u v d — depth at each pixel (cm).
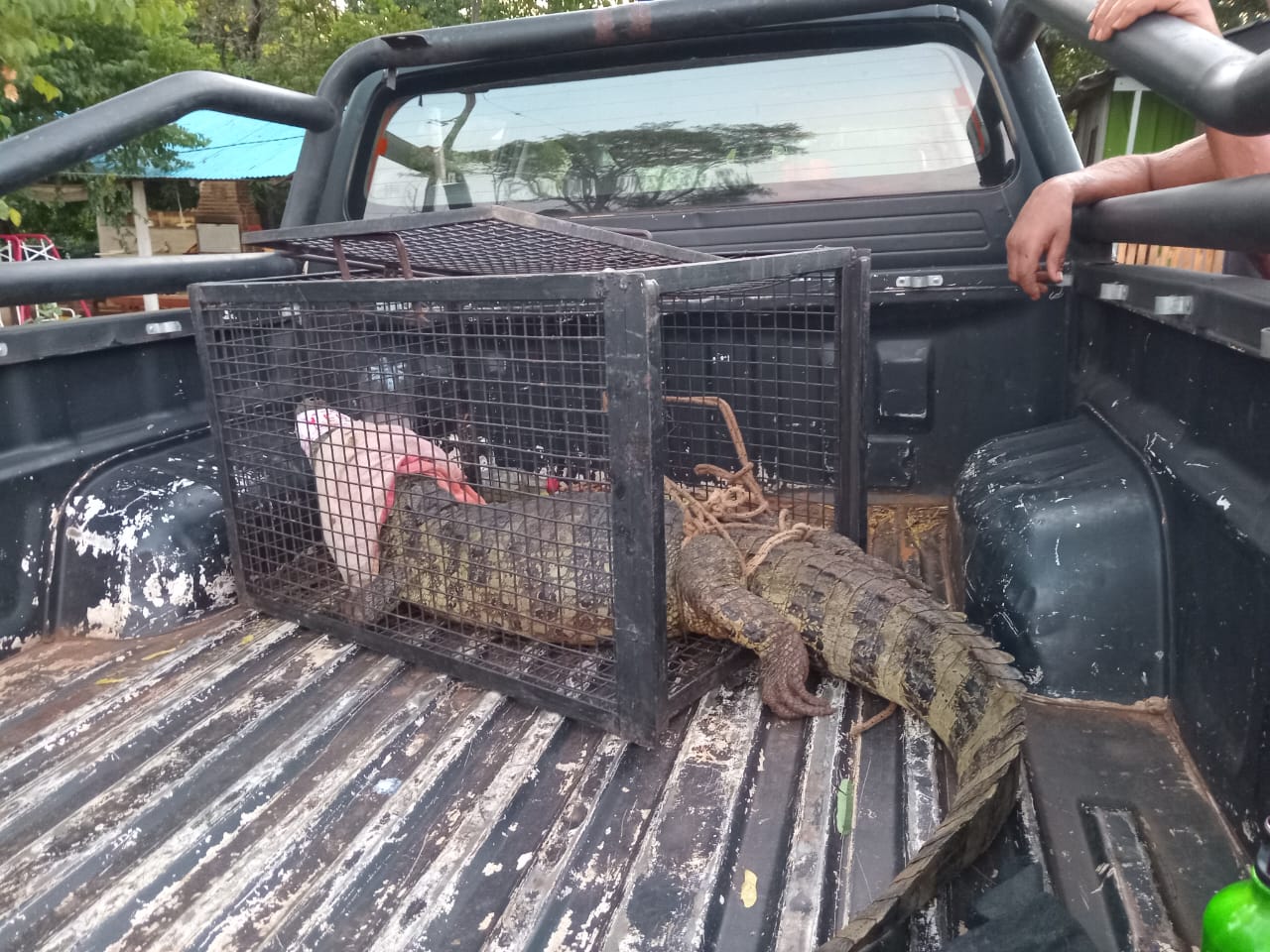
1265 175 160
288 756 205
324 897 162
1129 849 151
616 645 205
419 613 294
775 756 204
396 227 207
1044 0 229
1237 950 100
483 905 157
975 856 148
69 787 196
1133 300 219
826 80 317
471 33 321
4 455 253
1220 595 159
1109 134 1540
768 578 262
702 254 254
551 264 291
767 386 328
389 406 297
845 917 149
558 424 302
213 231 2247
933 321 314
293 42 2527
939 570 286
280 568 283
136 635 270
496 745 210
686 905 153
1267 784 138
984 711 186
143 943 154
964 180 311
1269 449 147
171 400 312
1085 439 250
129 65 1559
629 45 324
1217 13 1387
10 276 244
